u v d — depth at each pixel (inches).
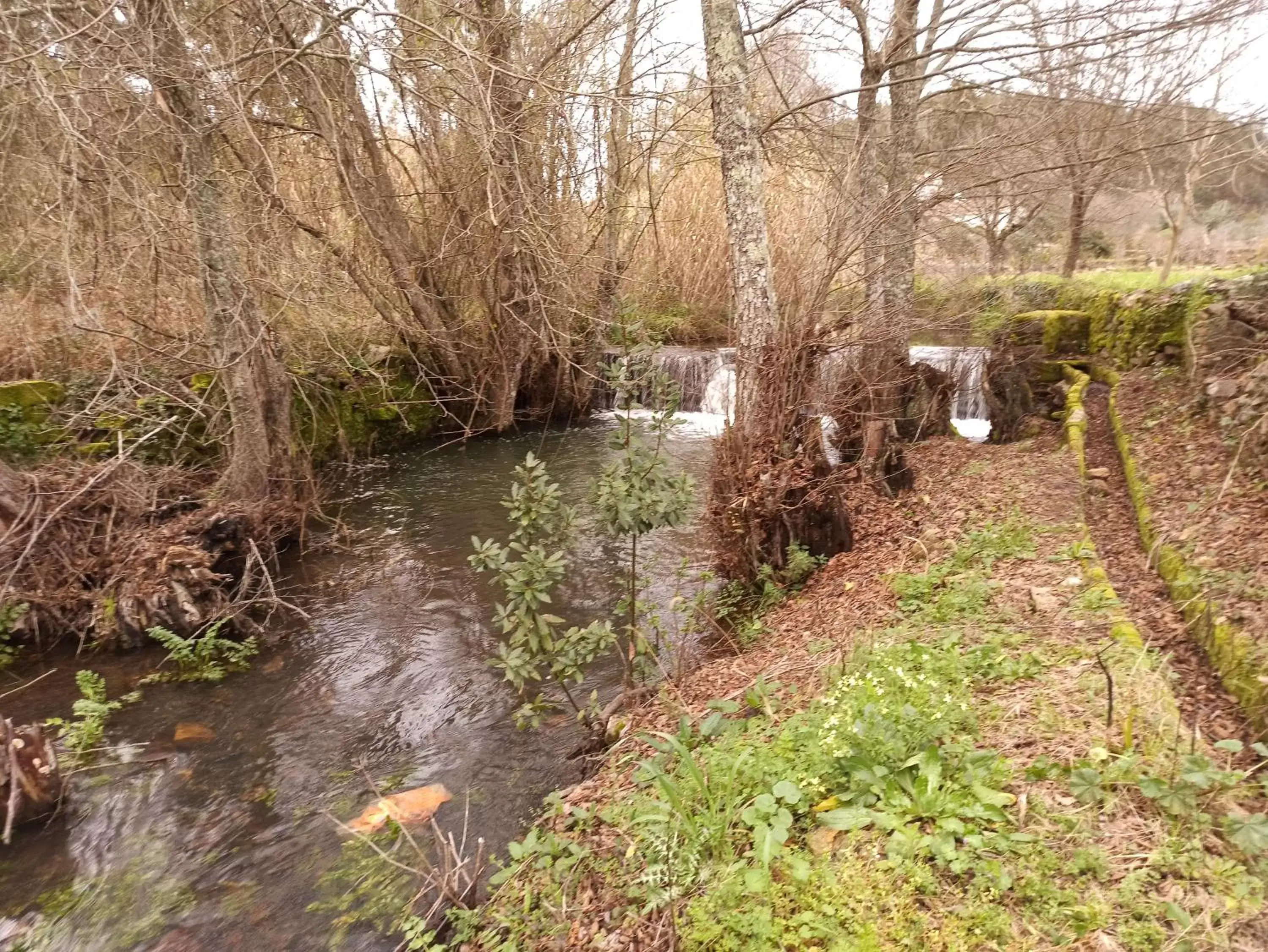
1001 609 200.4
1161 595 203.8
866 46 345.4
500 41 420.8
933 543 260.5
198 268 311.9
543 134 444.5
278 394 354.3
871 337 299.4
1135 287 479.8
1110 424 333.4
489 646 275.6
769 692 190.1
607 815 157.9
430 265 483.8
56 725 229.1
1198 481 243.6
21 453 312.2
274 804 196.7
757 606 273.4
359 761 213.8
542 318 461.4
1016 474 311.0
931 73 301.1
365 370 437.7
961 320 446.3
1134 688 153.9
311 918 158.9
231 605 278.8
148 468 323.3
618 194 512.1
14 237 333.4
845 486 308.7
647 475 230.1
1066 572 215.0
